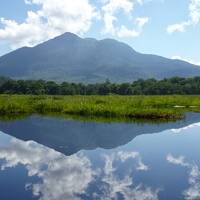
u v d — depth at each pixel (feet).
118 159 61.31
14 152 67.36
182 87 416.87
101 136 87.40
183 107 177.88
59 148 71.77
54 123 112.27
